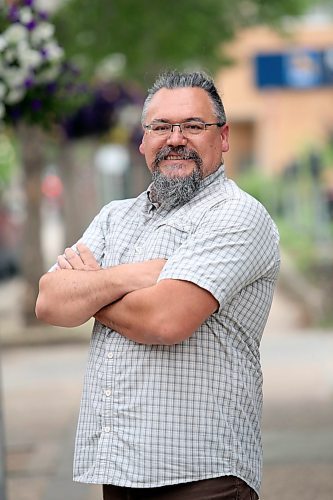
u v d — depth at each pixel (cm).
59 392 1276
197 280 400
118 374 409
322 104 4038
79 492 792
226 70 1892
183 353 404
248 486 416
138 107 2056
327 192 2434
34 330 1773
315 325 1809
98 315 416
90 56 1727
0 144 2491
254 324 422
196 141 429
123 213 449
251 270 412
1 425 657
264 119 4081
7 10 844
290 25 1906
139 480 401
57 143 2095
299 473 820
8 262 2612
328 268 2225
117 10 1656
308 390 1212
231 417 408
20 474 859
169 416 402
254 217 419
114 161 3312
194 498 402
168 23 1680
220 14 1697
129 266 415
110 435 407
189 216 425
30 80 845
